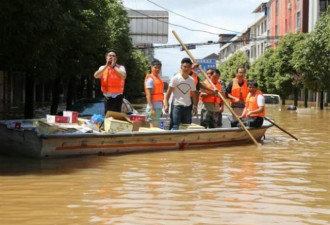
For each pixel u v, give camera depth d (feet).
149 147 30.45
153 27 111.14
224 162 26.78
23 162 25.82
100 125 30.19
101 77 32.27
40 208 16.44
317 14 136.77
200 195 18.51
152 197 18.07
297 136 42.83
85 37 56.90
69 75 61.67
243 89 39.32
